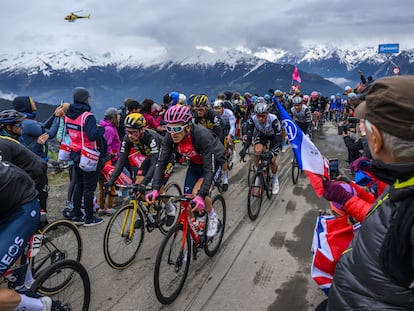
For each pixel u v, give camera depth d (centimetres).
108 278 346
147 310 295
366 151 352
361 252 116
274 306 296
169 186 467
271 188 615
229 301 305
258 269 359
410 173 99
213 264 371
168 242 307
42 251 325
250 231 456
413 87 98
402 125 97
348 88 1013
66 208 498
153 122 659
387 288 105
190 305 302
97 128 438
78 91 433
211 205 362
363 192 217
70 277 303
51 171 749
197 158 360
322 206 553
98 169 460
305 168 232
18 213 204
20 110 440
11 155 248
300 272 351
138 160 428
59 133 501
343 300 120
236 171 785
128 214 362
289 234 445
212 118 545
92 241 427
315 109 1397
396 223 100
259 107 523
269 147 584
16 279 228
